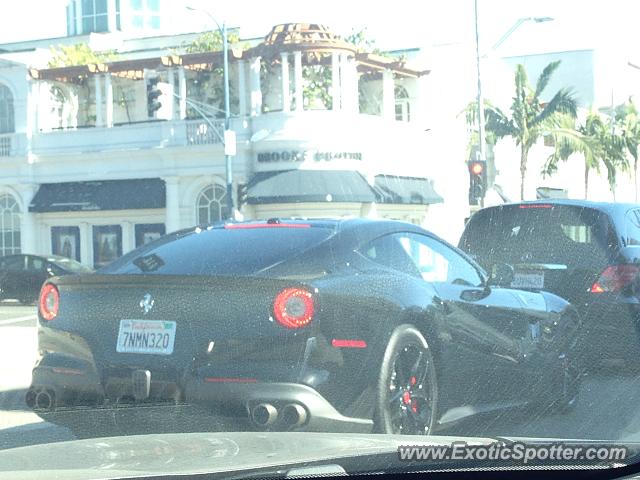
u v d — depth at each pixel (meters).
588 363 7.72
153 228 36.31
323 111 32.94
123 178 36.44
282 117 33.06
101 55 45.66
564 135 36.09
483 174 24.27
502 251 9.49
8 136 37.75
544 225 9.43
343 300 5.14
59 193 37.22
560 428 6.14
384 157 34.19
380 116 36.94
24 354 10.66
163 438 4.52
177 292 5.19
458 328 5.93
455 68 39.31
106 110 37.56
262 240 5.80
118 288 5.33
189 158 35.06
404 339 5.38
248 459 3.94
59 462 3.98
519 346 6.50
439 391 5.70
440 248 6.46
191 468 3.79
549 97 52.22
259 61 34.59
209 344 5.06
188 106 37.06
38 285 27.23
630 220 9.42
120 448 4.29
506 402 6.26
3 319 19.77
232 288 5.09
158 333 5.18
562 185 39.75
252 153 34.03
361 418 5.08
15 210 38.31
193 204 35.28
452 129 38.34
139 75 38.03
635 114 44.59
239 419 4.95
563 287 9.01
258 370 4.96
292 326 4.96
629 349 8.12
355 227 5.93
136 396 5.13
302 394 4.88
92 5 58.06
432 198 35.38
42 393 5.39
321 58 34.28
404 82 38.81
